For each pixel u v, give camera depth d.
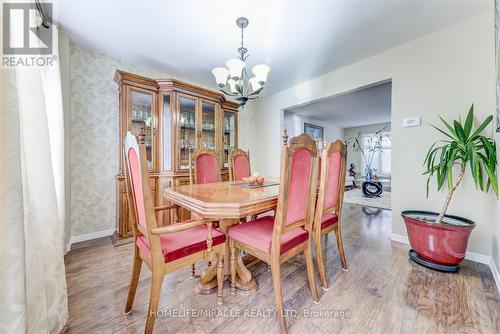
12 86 0.78
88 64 2.52
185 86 2.84
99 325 1.21
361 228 2.95
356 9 1.88
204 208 1.22
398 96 2.47
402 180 2.44
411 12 1.92
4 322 0.75
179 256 1.16
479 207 1.95
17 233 0.77
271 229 1.46
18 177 0.78
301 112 5.69
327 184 1.66
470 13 1.94
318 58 2.75
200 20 2.01
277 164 4.21
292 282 1.66
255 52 2.60
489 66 1.91
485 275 1.72
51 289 1.09
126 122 2.51
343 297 1.46
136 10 1.86
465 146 1.71
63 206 1.50
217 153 2.58
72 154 2.41
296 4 1.81
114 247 2.32
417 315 1.28
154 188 2.67
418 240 1.89
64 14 1.89
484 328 1.17
